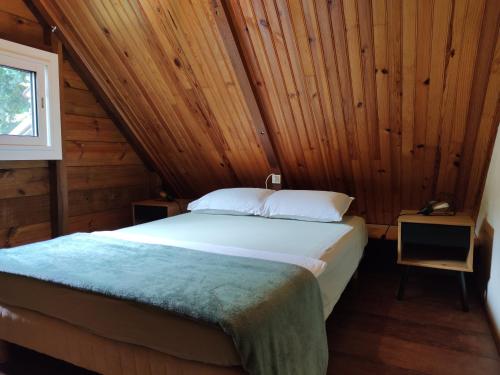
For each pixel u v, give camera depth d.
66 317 1.51
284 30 2.23
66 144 2.92
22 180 2.65
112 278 1.46
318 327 1.55
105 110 3.28
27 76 2.63
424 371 1.72
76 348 1.52
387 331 2.09
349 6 2.00
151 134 3.40
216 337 1.19
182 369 1.27
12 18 2.47
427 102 2.29
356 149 2.77
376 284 2.81
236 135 3.08
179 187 3.93
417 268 3.09
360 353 1.87
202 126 3.12
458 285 2.77
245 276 1.48
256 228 2.51
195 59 2.61
